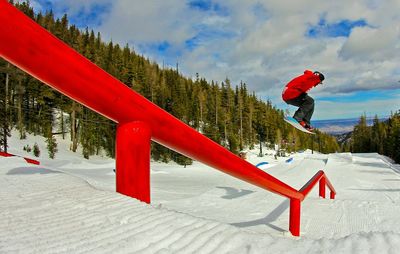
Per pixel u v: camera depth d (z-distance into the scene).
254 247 1.97
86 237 1.94
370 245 1.99
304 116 5.09
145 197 2.53
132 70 50.91
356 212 7.30
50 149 31.62
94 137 39.38
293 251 1.94
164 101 50.06
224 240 2.04
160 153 41.78
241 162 3.02
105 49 66.62
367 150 92.12
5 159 7.64
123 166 2.34
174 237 2.03
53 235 1.95
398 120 67.12
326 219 6.64
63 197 2.82
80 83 1.74
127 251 1.79
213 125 55.56
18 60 1.50
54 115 46.44
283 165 35.50
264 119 70.50
